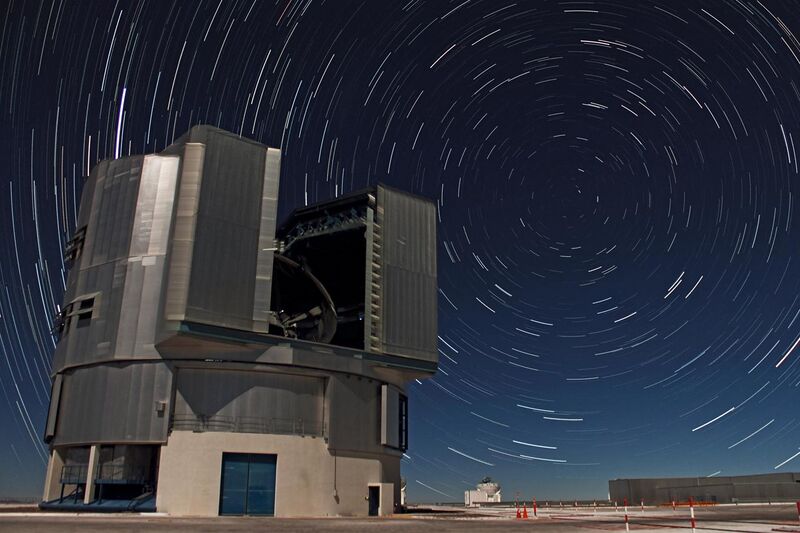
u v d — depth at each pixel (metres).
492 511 50.41
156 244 37.28
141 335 35.56
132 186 38.78
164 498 32.88
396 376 43.44
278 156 40.28
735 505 67.56
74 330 37.38
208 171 37.44
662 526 26.06
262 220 38.50
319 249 49.94
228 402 35.47
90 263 38.47
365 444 38.97
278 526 23.33
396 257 44.47
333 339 51.66
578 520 32.06
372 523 26.73
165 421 33.97
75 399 36.06
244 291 36.72
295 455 35.81
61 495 36.00
